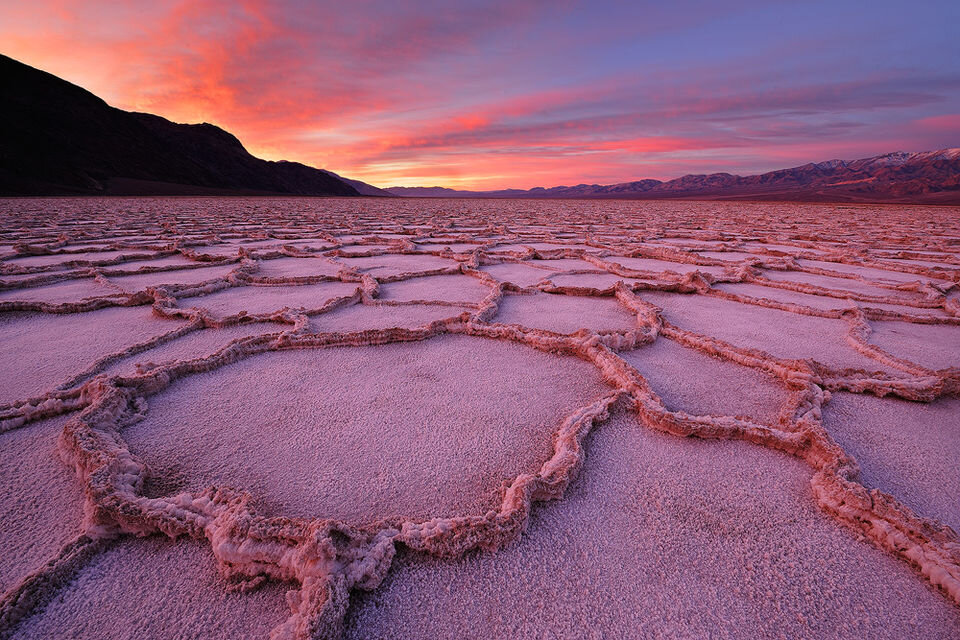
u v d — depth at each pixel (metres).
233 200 39.28
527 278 7.20
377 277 6.95
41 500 2.05
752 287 6.64
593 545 1.82
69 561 1.69
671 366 3.61
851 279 7.30
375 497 2.09
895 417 2.85
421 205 38.84
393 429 2.65
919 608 1.57
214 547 1.75
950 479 2.27
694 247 10.91
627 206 39.19
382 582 1.67
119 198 36.19
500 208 32.81
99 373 3.34
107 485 1.99
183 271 7.48
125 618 1.52
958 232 14.59
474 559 1.76
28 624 1.50
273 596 1.61
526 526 1.90
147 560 1.75
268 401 2.98
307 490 2.13
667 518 1.98
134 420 2.70
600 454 2.43
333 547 1.65
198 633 1.47
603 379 3.36
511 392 3.15
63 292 5.90
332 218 19.64
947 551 1.70
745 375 3.46
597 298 5.90
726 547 1.82
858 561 1.77
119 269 7.32
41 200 30.42
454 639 1.45
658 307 5.10
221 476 2.23
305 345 3.94
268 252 9.23
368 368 3.53
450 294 6.03
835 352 3.99
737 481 2.23
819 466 2.31
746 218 21.34
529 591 1.62
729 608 1.56
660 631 1.48
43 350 3.86
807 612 1.55
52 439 2.53
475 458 2.39
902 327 4.78
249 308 5.21
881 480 2.25
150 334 4.29
